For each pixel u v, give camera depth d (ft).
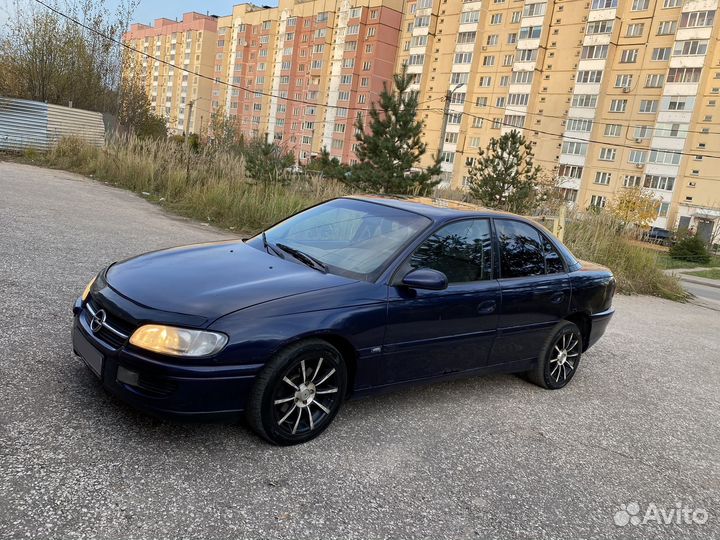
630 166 179.93
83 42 84.02
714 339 28.43
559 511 10.18
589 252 43.34
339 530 8.52
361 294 11.23
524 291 14.44
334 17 256.32
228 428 10.96
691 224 167.53
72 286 17.95
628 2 180.04
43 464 8.74
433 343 12.49
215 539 7.84
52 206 32.81
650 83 176.35
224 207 41.50
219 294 10.27
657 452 13.39
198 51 338.54
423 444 11.71
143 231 30.53
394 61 245.04
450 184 218.38
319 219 14.35
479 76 214.28
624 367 20.18
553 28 195.83
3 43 80.23
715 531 10.39
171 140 56.54
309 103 268.21
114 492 8.43
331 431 11.54
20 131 65.00
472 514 9.59
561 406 15.28
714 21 162.40
